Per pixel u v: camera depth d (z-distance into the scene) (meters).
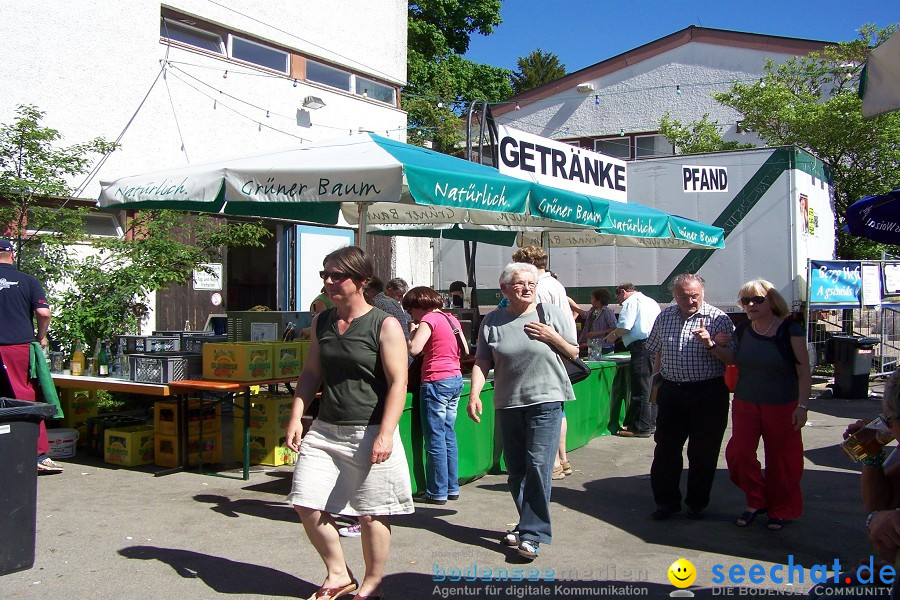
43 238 8.06
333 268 3.81
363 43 14.22
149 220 9.08
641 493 6.34
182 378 6.56
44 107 9.34
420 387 5.98
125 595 4.09
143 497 5.98
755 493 5.42
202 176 6.11
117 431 7.11
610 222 8.48
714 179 13.52
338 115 13.54
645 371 8.73
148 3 10.50
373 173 5.40
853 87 18.00
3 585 4.20
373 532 3.87
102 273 8.36
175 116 10.88
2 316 6.23
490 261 15.73
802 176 13.52
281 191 5.74
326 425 3.88
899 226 6.42
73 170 8.37
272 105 12.30
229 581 4.30
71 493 6.07
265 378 6.48
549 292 6.20
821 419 10.16
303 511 3.85
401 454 3.90
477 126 20.19
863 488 3.09
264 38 12.26
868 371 12.03
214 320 8.68
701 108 23.58
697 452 5.52
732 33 23.02
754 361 5.27
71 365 7.20
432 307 5.92
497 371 4.73
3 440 4.27
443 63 25.88
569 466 7.08
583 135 25.31
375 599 3.92
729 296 13.64
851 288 13.23
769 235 13.31
